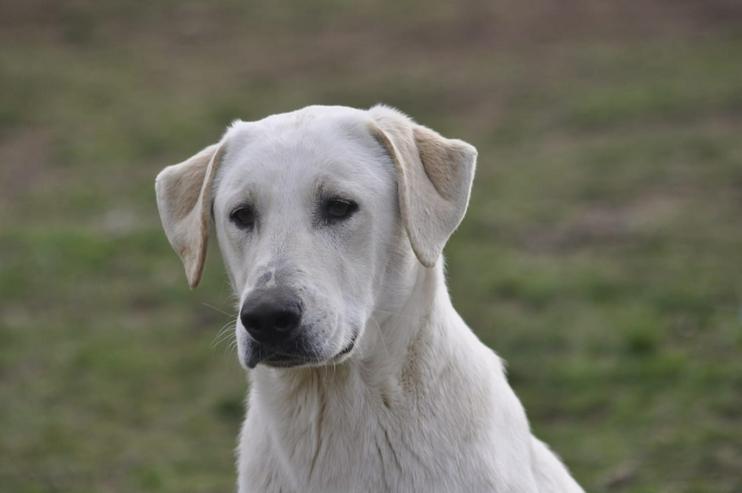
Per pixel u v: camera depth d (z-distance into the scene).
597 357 12.23
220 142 6.57
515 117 22.36
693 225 15.88
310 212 5.95
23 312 15.02
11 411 12.25
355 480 6.11
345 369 6.05
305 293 5.72
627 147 19.75
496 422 6.26
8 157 22.31
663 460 10.07
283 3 32.22
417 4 31.05
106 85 26.31
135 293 15.40
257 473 6.40
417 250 5.96
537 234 16.23
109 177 20.80
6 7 31.67
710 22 27.19
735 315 12.75
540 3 30.03
